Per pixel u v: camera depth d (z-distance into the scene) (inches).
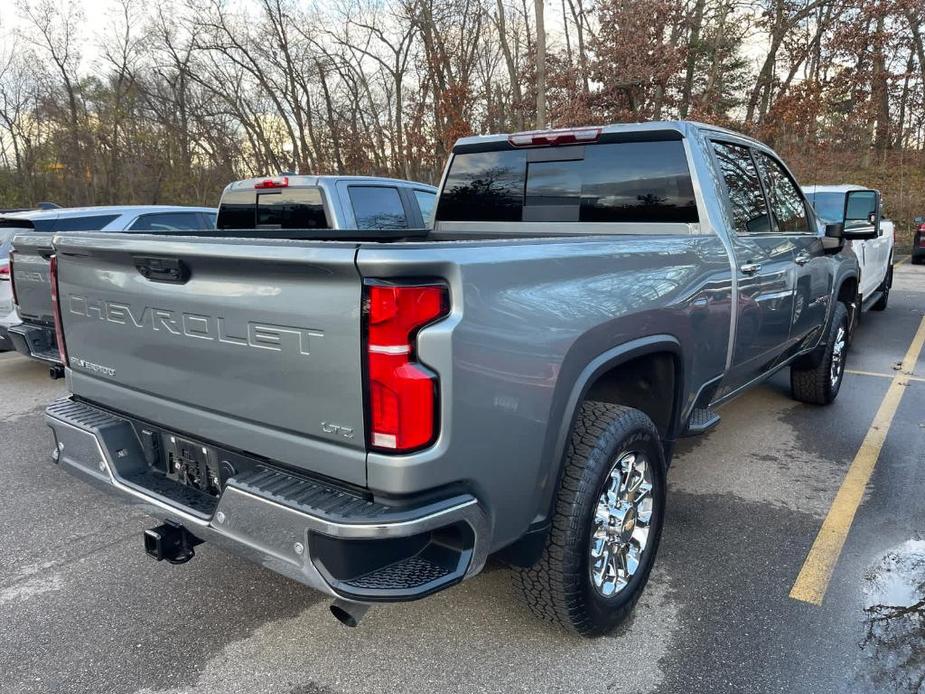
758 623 108.3
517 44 1043.9
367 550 74.2
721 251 131.1
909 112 948.0
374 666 99.3
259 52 1204.5
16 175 1112.8
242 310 80.7
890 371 270.8
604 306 94.9
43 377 279.7
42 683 96.2
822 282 192.1
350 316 70.7
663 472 111.9
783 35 856.9
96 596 118.7
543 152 154.6
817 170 856.3
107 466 101.2
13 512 153.9
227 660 101.0
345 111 1211.2
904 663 98.3
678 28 819.4
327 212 264.2
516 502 84.2
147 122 1155.3
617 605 103.3
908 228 844.6
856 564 126.2
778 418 213.0
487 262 75.9
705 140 139.1
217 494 93.1
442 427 72.4
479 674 97.3
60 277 110.3
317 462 77.6
